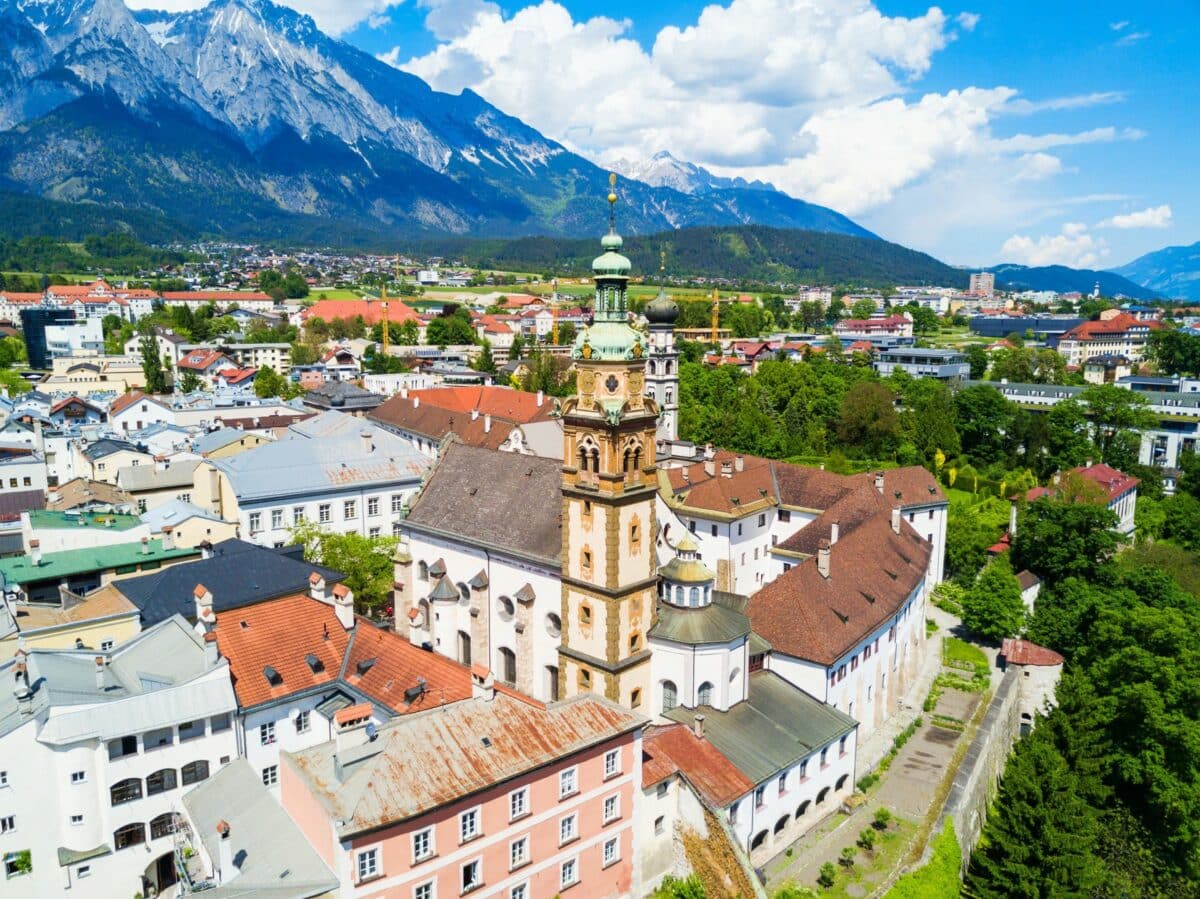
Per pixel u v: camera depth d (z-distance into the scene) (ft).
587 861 195.11
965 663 360.69
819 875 225.35
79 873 197.16
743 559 416.46
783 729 245.04
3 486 467.93
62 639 241.35
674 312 472.44
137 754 202.39
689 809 213.25
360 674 236.43
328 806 157.79
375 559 341.21
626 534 235.81
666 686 247.09
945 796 262.06
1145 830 290.15
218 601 261.85
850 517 393.50
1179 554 495.41
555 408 600.39
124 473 422.41
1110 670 311.68
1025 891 232.32
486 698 187.11
